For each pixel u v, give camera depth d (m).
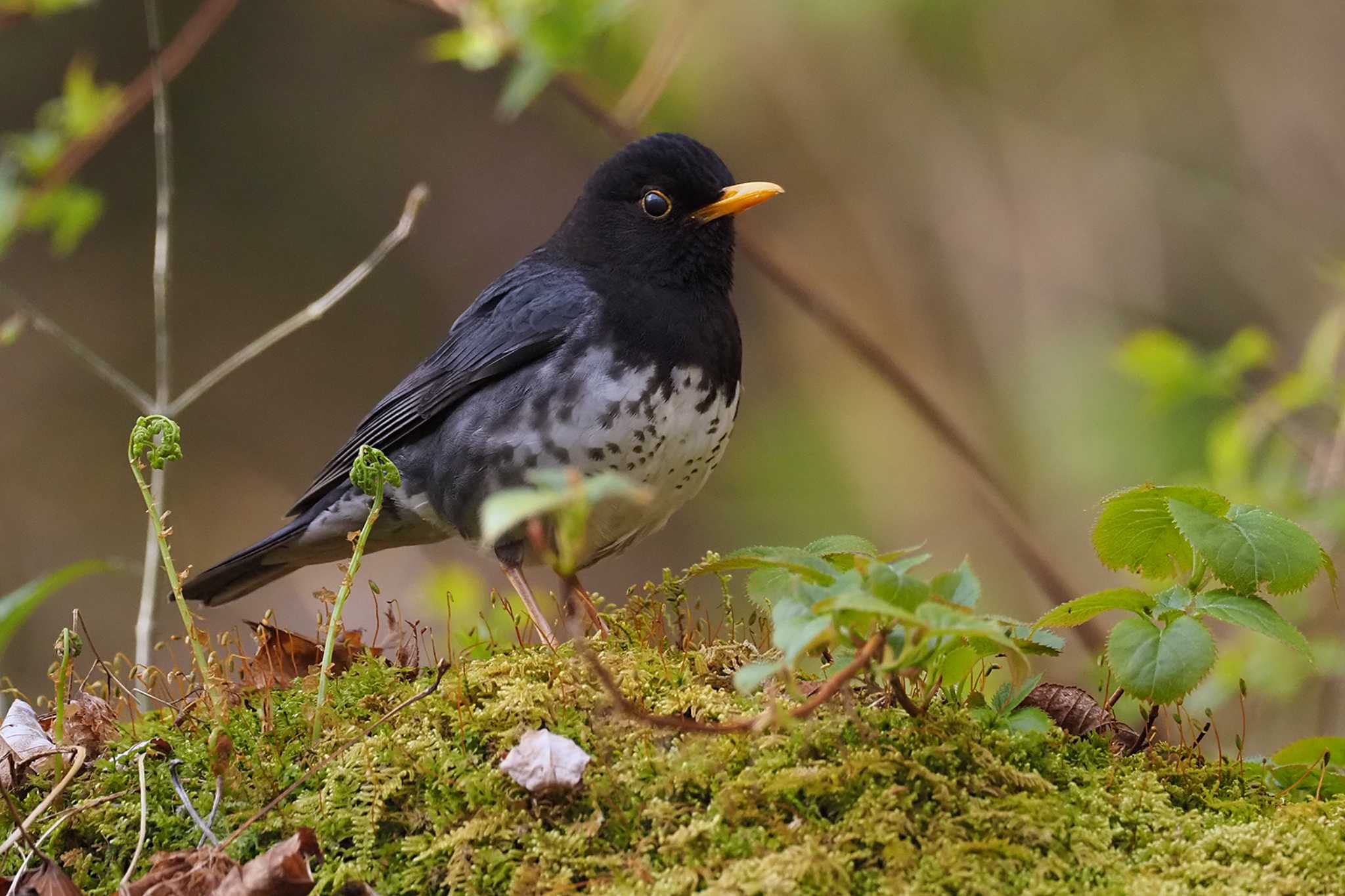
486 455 8.21
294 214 23.23
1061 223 17.48
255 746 5.67
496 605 7.38
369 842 5.11
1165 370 10.13
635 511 8.22
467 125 24.03
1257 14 17.20
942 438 11.46
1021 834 4.79
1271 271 16.69
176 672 6.25
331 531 9.06
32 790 5.69
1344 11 16.95
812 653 5.04
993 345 17.64
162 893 4.92
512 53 10.02
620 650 6.20
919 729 5.12
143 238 22.56
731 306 8.49
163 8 22.22
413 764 5.27
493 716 5.41
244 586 9.69
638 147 8.45
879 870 4.68
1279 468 10.29
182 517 21.00
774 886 4.54
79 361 21.64
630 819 5.00
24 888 5.19
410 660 6.80
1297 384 9.94
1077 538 15.67
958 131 17.64
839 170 17.89
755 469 18.47
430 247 23.50
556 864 4.89
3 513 20.39
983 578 16.06
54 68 21.47
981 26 17.17
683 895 4.65
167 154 10.42
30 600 8.06
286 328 9.80
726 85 15.87
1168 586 5.78
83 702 6.27
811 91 17.06
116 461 21.25
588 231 8.52
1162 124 17.69
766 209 18.45
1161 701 4.86
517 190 23.89
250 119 23.19
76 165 10.67
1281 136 17.14
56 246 11.52
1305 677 9.46
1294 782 5.45
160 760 5.70
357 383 22.59
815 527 17.53
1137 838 4.93
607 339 8.07
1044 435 16.41
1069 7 17.33
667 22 11.89
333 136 23.55
